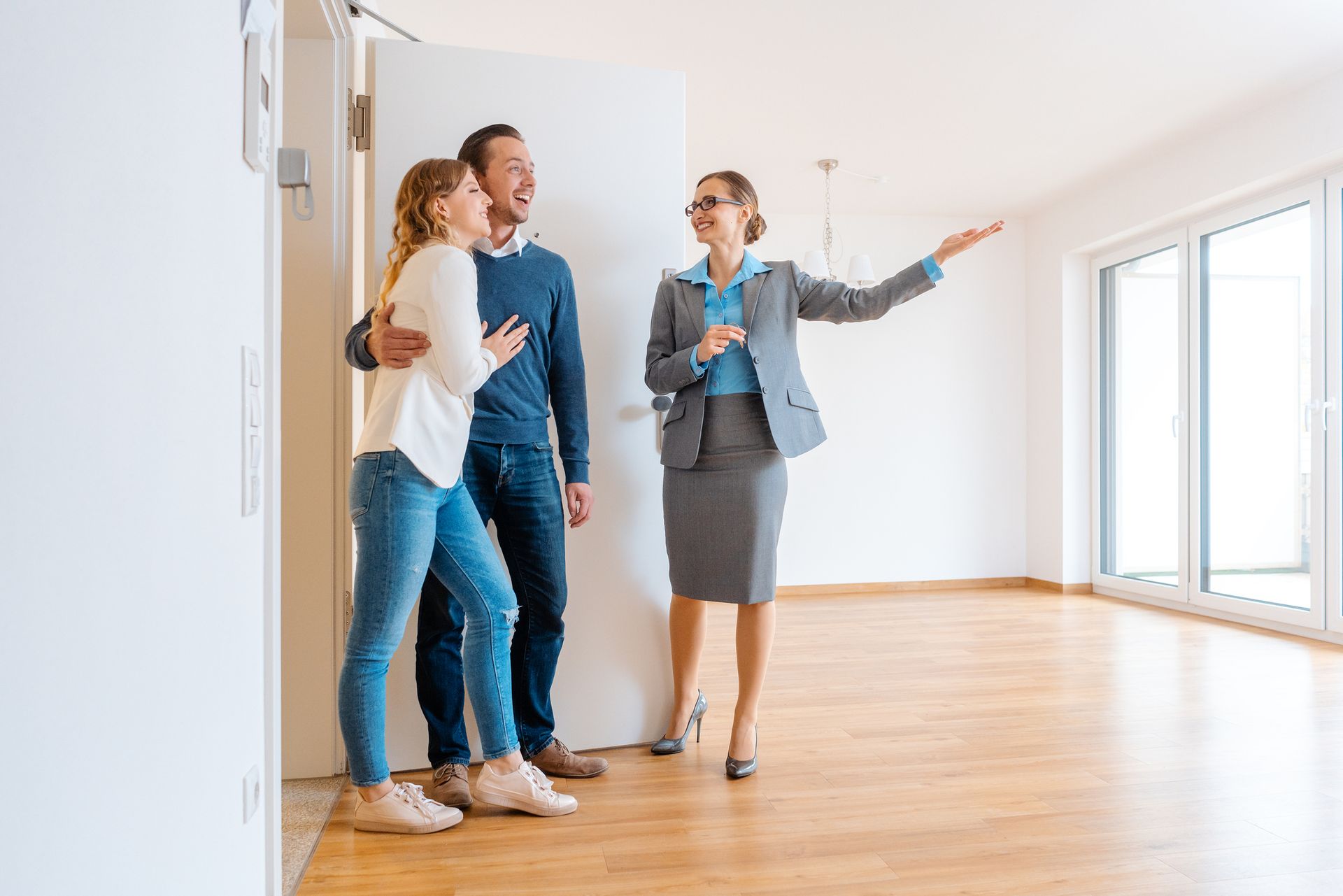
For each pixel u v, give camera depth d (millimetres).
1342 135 3795
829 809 1888
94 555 511
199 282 715
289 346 2096
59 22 464
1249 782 2061
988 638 4039
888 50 3600
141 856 583
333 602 2104
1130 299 5367
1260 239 4430
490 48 3572
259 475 910
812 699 2871
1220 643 3906
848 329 5930
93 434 511
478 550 1814
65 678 474
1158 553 5121
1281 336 4297
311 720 2104
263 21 875
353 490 1686
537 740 2096
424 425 1650
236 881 832
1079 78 3863
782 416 2111
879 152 4773
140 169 583
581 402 2152
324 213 2109
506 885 1524
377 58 2178
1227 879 1558
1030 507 6062
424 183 1751
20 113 423
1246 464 4480
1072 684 3082
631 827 1787
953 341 6035
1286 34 3475
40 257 445
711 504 2150
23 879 427
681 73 2398
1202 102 4121
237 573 833
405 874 1569
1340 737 2438
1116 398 5504
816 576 5824
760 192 5457
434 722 1979
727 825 1798
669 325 2285
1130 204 5086
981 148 4723
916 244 6027
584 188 2316
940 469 5996
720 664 3469
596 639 2309
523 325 1987
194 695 703
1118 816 1853
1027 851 1669
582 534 2303
